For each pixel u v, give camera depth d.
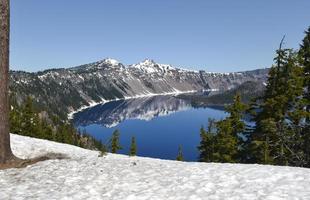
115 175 12.81
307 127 31.89
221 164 15.52
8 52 14.01
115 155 24.91
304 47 33.28
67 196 10.32
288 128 32.41
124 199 10.04
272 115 33.12
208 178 12.08
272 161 32.41
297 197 9.69
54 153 18.84
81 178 12.41
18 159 14.67
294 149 32.38
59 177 12.53
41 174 12.95
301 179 11.57
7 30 13.84
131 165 14.71
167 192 10.62
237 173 12.66
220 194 10.25
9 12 13.86
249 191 10.39
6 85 14.09
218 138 41.34
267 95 34.03
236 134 40.94
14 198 10.09
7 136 14.34
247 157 40.06
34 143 22.19
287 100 32.38
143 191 10.77
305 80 33.03
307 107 32.78
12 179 12.34
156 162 16.09
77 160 15.84
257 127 35.78
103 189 11.08
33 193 10.64
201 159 47.06
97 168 13.98
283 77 32.88
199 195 10.23
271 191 10.28
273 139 33.69
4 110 14.14
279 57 32.81
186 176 12.48
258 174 12.37
